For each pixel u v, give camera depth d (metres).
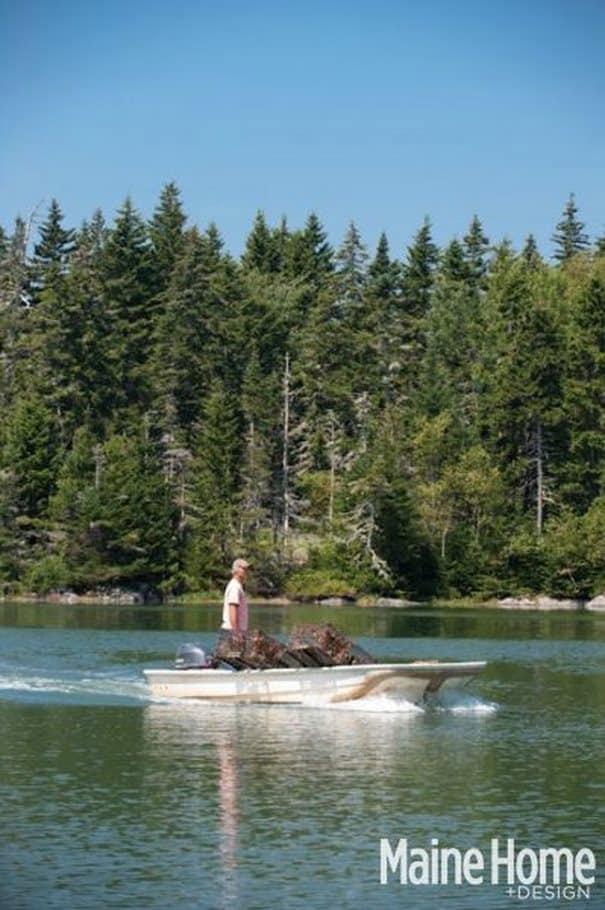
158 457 176.62
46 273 191.12
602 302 184.00
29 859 27.84
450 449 177.62
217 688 48.19
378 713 46.22
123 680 54.75
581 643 85.62
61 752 38.12
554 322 184.75
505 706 49.28
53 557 151.38
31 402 165.00
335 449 178.50
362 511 161.25
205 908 25.28
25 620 104.00
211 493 163.25
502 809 32.03
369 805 32.25
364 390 191.75
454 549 166.00
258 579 158.62
